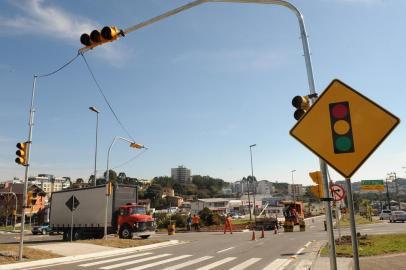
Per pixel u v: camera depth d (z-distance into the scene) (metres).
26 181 14.95
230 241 23.72
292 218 35.38
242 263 13.45
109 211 27.84
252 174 57.91
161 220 48.84
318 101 4.73
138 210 28.19
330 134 4.61
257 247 19.23
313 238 24.22
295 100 6.39
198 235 31.89
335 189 13.96
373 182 69.06
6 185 95.56
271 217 40.19
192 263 13.77
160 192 156.75
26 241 30.72
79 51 9.38
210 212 48.41
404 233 23.02
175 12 9.03
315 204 115.44
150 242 21.94
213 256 15.79
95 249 18.34
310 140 4.70
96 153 35.12
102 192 28.08
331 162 4.54
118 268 12.80
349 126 4.52
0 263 13.27
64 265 13.60
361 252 14.13
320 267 11.10
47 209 82.88
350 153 4.47
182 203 144.38
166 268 12.65
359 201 100.44
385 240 18.28
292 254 15.72
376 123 4.40
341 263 11.73
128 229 27.38
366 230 29.27
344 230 31.61
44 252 16.39
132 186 29.58
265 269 11.98
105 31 8.97
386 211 56.44
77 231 29.48
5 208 89.62
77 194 29.73
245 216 100.44
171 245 21.62
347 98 4.58
